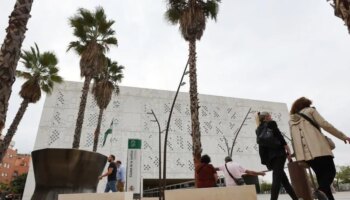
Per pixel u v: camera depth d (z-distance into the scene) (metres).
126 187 13.24
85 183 5.20
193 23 14.17
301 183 4.38
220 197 1.93
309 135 3.54
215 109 47.41
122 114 41.41
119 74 22.42
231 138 45.75
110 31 17.23
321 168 3.40
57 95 39.88
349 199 6.75
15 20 5.30
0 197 41.34
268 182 41.59
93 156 5.38
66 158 5.02
